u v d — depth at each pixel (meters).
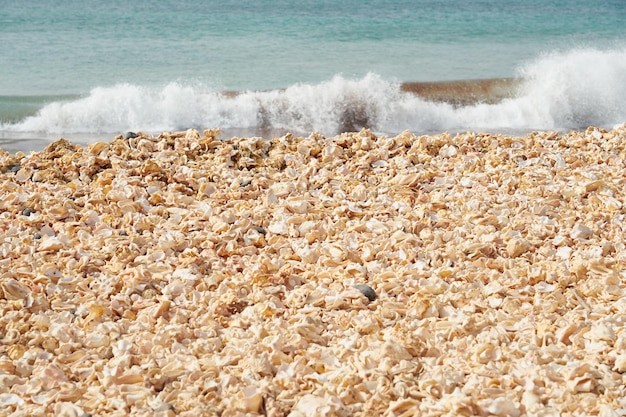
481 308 4.33
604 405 3.27
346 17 21.12
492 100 12.38
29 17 19.23
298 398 3.46
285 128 11.09
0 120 10.66
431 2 25.23
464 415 3.26
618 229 5.42
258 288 4.54
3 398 3.48
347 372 3.60
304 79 13.29
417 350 3.84
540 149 7.39
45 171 6.55
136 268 4.68
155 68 13.92
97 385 3.61
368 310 4.29
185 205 5.98
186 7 21.66
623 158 7.19
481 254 5.01
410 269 4.79
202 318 4.21
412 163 7.07
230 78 13.23
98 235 5.34
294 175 6.71
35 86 12.35
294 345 3.88
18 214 5.67
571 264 4.86
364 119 11.34
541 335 4.00
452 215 5.68
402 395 3.44
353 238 5.29
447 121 11.50
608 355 3.76
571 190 6.15
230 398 3.42
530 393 3.41
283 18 20.38
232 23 19.28
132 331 4.11
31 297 4.34
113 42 16.41
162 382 3.60
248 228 5.42
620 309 4.24
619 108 11.85
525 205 5.85
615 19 22.83
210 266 4.92
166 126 10.90
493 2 26.02
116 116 10.85
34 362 3.82
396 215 5.80
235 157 7.11
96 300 4.38
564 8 25.09
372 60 15.22
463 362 3.72
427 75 13.83
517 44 17.97
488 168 6.86
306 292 4.46
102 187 6.26
